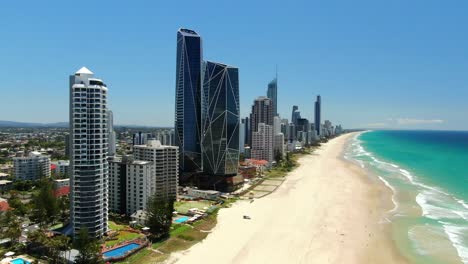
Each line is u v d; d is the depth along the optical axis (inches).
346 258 4409.5
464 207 6673.2
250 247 4803.2
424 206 6766.7
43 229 4953.3
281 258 4431.6
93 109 5014.8
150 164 6328.7
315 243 4926.2
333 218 6082.7
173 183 7736.2
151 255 4515.3
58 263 4222.4
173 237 5147.6
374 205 6934.1
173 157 7706.7
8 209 6023.6
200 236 5260.8
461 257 4382.4
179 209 6801.2
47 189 5979.3
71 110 5054.1
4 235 4847.4
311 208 6801.2
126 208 6353.3
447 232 5270.7
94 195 5024.6
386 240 4982.8
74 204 5007.4
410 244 4820.4
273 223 5890.8
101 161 5128.0
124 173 6368.1
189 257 4463.6
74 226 4980.3
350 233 5315.0
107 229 5300.2
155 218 5123.0
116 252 4522.6
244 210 6815.9
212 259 4397.1
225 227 5713.6
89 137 4997.5
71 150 5059.1
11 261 4173.2
